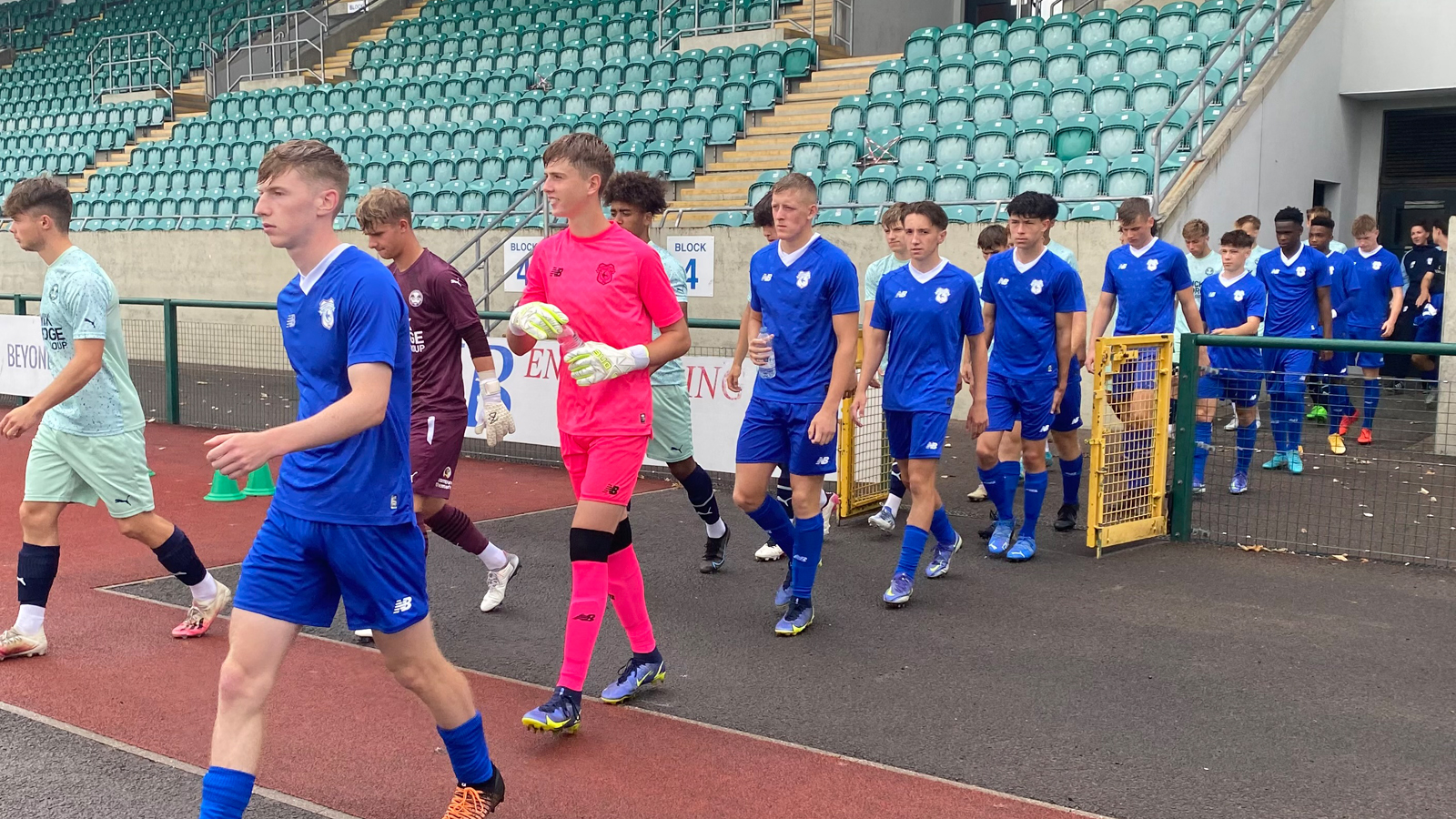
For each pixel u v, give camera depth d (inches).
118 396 183.8
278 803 135.3
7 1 1250.6
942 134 522.6
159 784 139.4
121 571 240.7
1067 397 258.2
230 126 820.6
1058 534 272.4
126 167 817.5
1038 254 238.8
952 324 210.4
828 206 486.6
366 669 181.2
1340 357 391.9
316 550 112.6
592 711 164.6
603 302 154.4
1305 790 139.0
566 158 151.7
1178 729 157.3
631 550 166.1
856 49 739.4
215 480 317.4
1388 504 294.0
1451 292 361.7
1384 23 523.5
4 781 139.9
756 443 200.1
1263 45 499.8
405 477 116.6
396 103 759.1
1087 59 554.9
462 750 123.6
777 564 248.7
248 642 111.1
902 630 201.2
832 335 193.9
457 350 198.2
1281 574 236.2
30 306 589.6
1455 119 533.6
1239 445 309.4
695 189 561.3
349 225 631.2
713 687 173.8
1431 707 165.0
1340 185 546.3
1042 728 157.8
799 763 147.2
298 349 114.4
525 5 871.1
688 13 753.6
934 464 213.2
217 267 666.2
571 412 157.2
